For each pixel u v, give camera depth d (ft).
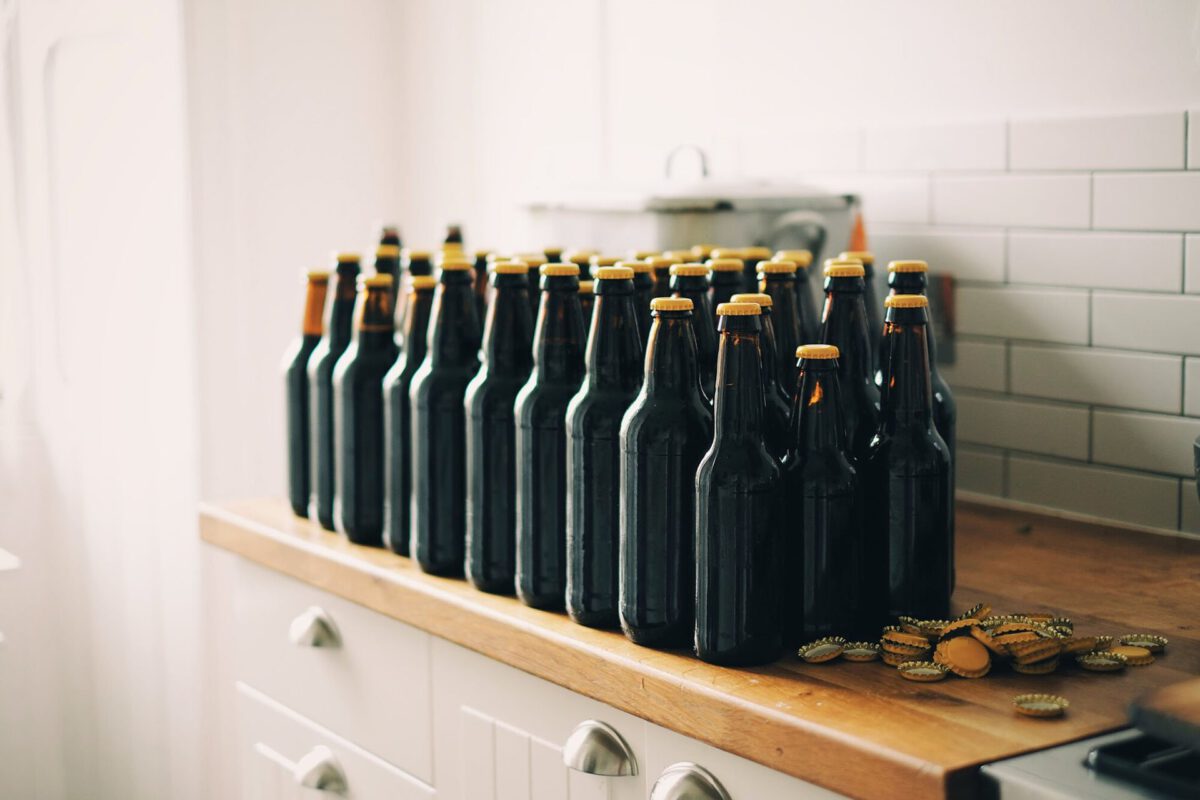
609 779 4.00
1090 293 5.47
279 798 5.70
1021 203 5.69
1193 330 5.12
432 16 8.96
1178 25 5.06
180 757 8.39
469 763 4.58
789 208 5.80
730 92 7.10
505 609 4.35
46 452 8.16
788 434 3.91
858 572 3.87
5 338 8.09
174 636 8.38
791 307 4.33
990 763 2.97
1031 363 5.74
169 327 8.18
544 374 4.27
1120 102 5.30
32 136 7.98
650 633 3.88
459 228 6.18
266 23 8.46
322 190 8.88
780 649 3.80
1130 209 5.28
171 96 8.01
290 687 5.57
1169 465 5.27
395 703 4.93
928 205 6.10
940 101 6.02
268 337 8.56
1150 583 4.56
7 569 8.04
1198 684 2.95
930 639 3.77
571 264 4.32
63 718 8.33
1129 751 2.97
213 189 8.16
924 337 3.92
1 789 8.13
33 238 8.04
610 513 4.05
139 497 8.28
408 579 4.73
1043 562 4.87
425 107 9.11
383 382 5.09
